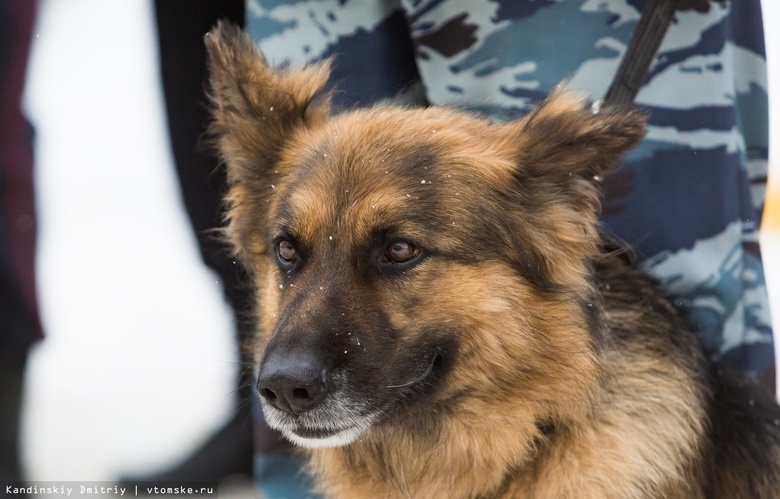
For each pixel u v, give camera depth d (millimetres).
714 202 3879
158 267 8523
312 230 3293
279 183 3619
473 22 3836
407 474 3609
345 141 3398
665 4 3611
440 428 3486
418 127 3404
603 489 3346
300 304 3189
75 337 7012
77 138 11086
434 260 3230
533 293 3342
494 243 3287
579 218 3342
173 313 7461
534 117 3424
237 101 3732
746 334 4035
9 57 4746
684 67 3820
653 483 3352
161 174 10672
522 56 3834
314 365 3059
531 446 3430
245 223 3805
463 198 3273
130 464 5195
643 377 3490
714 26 3783
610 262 3654
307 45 4094
